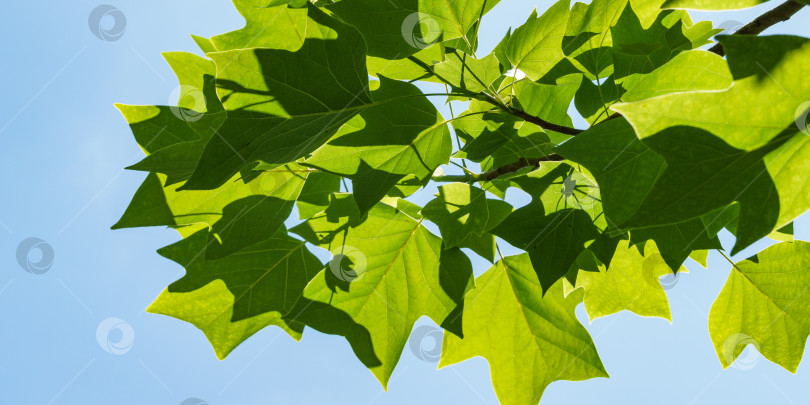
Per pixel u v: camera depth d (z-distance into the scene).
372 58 1.46
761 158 1.25
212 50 1.48
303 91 1.39
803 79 1.24
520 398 1.51
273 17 1.45
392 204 1.48
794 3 1.37
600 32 1.46
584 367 1.50
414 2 1.43
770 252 1.48
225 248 1.44
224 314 1.49
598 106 1.48
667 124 1.25
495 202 1.43
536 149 1.46
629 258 1.51
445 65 1.45
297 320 1.49
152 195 1.45
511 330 1.52
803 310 1.48
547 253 1.42
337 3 1.43
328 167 1.42
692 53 1.37
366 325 1.49
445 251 1.48
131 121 1.48
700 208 1.25
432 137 1.44
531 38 1.46
